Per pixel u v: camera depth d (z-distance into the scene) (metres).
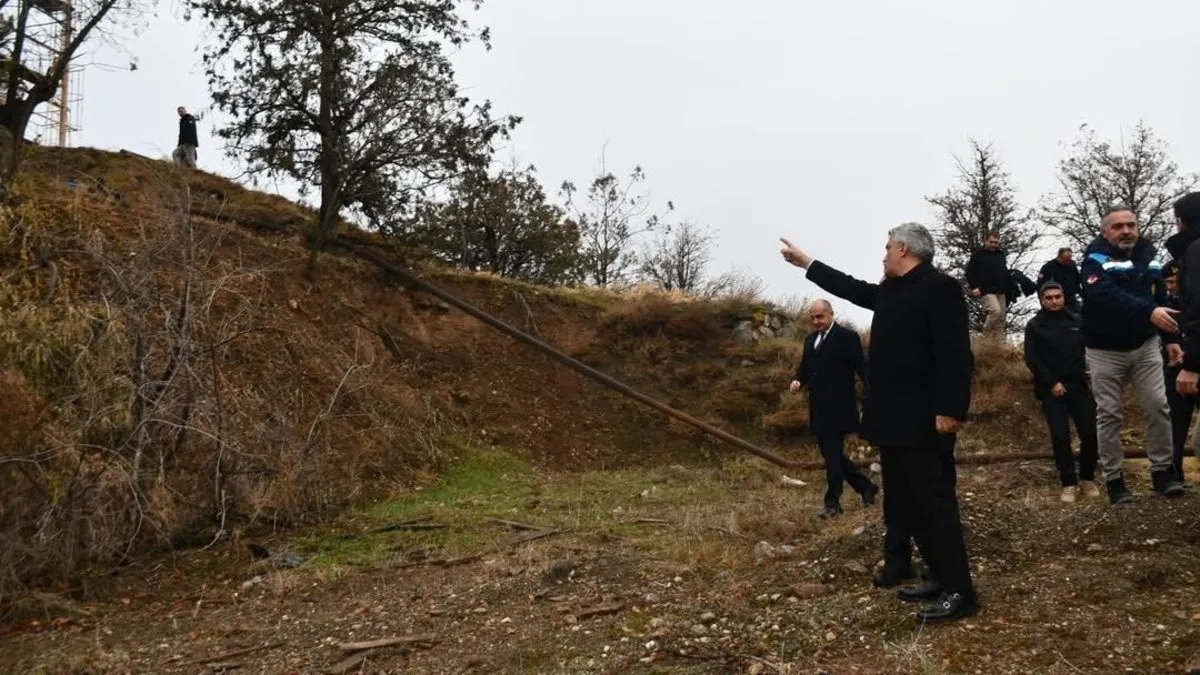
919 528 4.56
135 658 5.16
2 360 6.79
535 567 6.08
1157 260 6.16
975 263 14.38
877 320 4.78
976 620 4.39
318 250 13.44
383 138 13.70
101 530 6.57
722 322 15.69
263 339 10.66
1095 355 6.09
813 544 6.01
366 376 10.99
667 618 4.87
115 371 7.20
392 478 10.09
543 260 22.80
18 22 12.62
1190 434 7.09
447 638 5.00
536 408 13.21
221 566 6.99
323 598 6.06
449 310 14.28
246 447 7.92
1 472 6.23
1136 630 4.11
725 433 12.49
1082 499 6.68
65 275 7.98
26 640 5.56
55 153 14.08
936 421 4.48
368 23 14.35
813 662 4.17
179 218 8.38
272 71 13.54
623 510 8.41
